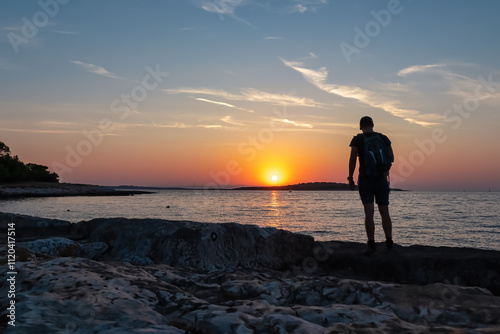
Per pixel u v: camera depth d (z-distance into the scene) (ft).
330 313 6.14
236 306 6.55
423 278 13.52
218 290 8.88
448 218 121.29
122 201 255.50
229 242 16.93
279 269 16.96
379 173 14.51
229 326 5.38
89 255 17.44
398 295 7.29
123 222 19.43
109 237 18.62
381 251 15.26
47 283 6.93
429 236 73.72
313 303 7.78
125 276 8.24
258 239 17.24
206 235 16.69
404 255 14.37
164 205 204.95
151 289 7.65
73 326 5.31
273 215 135.85
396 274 14.05
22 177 340.59
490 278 12.80
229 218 120.16
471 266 13.17
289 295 8.21
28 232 21.11
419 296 7.13
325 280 8.41
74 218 106.93
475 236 73.67
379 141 14.69
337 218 121.08
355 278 14.38
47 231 21.48
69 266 8.39
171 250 16.69
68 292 6.48
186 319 6.20
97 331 5.20
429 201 319.68
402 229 86.33
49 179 387.75
